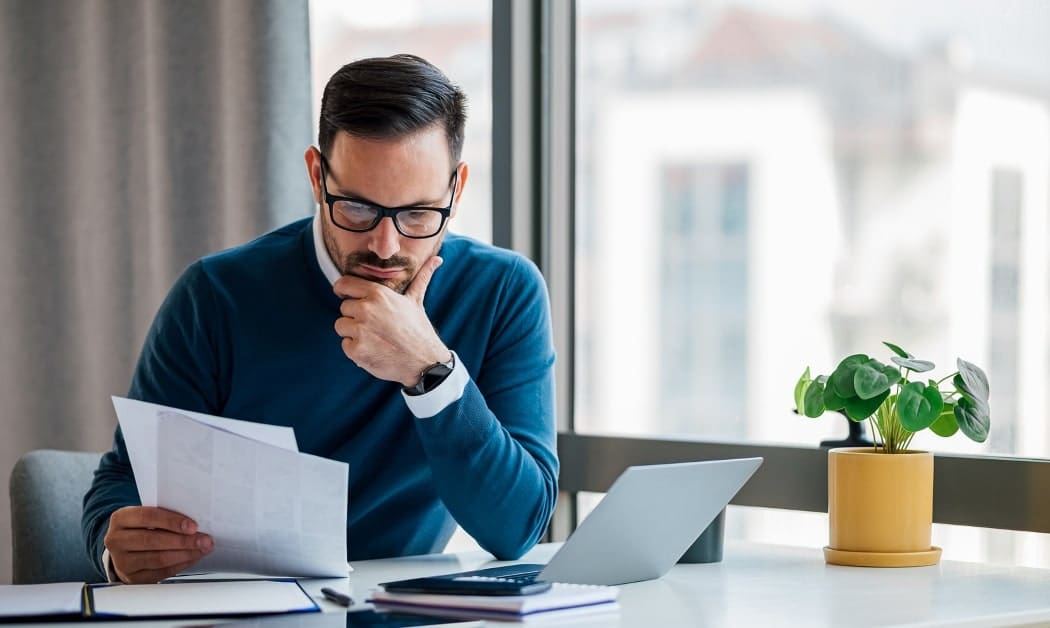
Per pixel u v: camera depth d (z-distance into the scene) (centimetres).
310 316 164
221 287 165
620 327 239
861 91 212
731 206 238
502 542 152
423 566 149
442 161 146
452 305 169
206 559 132
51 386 254
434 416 147
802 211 224
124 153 243
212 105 231
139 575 129
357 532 170
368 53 247
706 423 240
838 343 217
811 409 160
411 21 243
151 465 131
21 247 255
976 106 192
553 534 217
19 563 179
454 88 150
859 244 213
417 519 173
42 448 255
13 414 257
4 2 254
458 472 149
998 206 188
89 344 249
